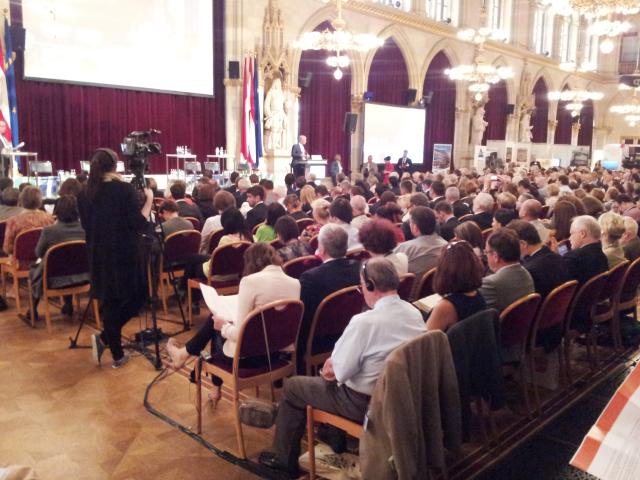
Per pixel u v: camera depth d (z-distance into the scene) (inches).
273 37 518.9
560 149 941.2
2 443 115.7
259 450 115.7
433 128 770.2
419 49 703.7
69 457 111.2
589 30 440.8
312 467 103.2
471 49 788.6
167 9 460.1
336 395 98.5
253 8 504.7
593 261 154.9
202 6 482.9
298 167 486.6
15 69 389.1
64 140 422.9
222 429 124.1
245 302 113.2
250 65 498.3
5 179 255.6
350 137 650.2
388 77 694.5
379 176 584.7
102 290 145.6
